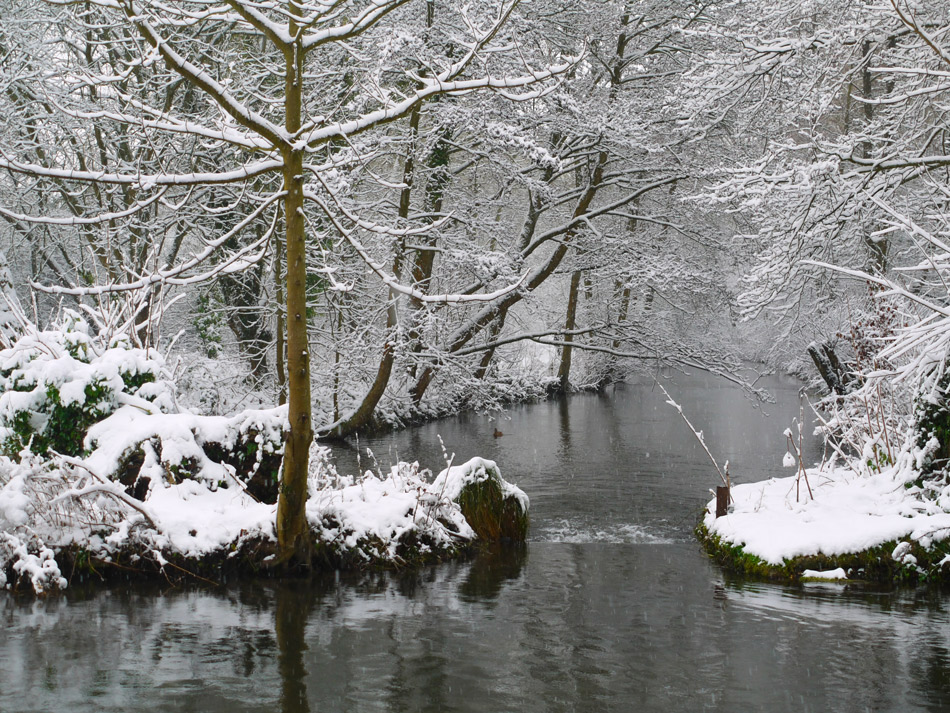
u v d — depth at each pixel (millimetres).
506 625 6969
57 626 6801
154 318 10289
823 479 10742
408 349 18516
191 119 15195
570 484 13719
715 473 14578
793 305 14375
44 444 8836
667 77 20938
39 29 14398
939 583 8125
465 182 21656
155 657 6152
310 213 15945
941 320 9570
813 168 11188
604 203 24031
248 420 9070
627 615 7242
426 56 14469
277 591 7859
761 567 8547
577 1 18453
